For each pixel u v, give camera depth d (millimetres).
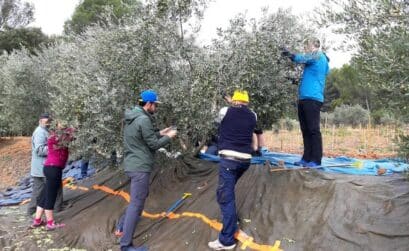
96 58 7535
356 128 16531
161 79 7453
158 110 7258
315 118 6652
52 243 6844
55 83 10148
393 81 3391
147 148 6160
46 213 7387
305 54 6566
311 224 5281
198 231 6020
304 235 5168
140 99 6578
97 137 7164
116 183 8539
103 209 7664
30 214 8547
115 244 6586
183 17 7375
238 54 6691
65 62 9359
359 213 5180
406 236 4660
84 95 7152
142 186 6105
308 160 6891
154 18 7027
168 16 7297
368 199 5359
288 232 5301
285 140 12922
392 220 4930
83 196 8789
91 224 7219
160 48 7090
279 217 5605
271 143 12477
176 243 5965
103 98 6910
